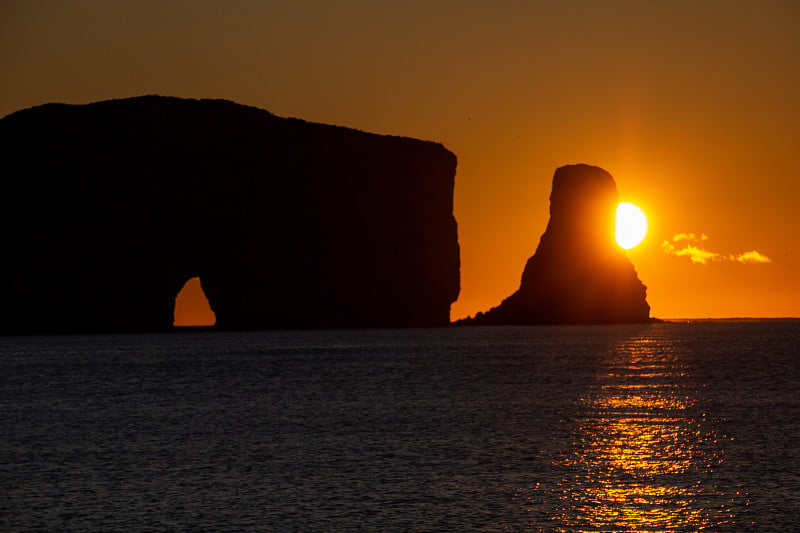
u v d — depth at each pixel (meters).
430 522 74.00
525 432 114.94
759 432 112.62
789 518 74.06
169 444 107.81
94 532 71.88
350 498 81.00
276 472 91.31
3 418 133.38
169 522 74.31
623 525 72.81
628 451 100.75
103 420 129.88
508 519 74.56
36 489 84.75
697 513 75.62
